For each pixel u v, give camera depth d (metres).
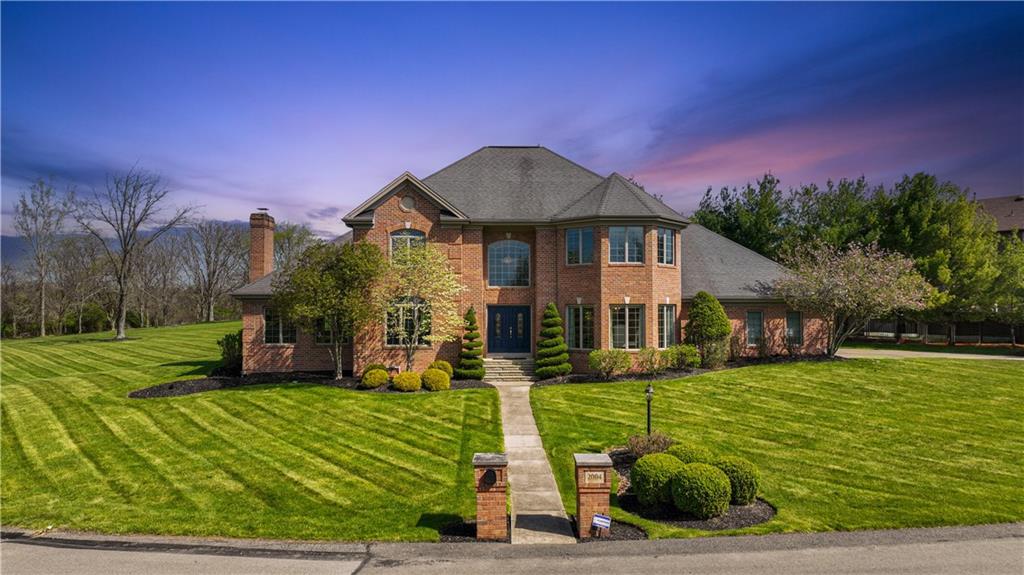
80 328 61.84
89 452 15.01
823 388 20.67
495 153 29.38
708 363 24.53
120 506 11.43
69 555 9.20
